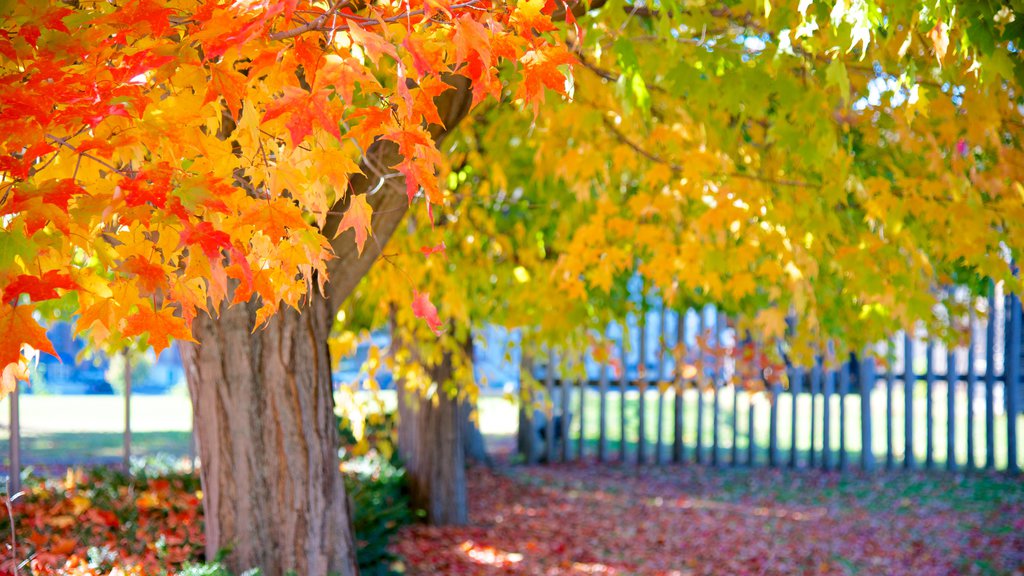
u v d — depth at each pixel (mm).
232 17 2143
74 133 2279
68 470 6914
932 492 10836
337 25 2414
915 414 18234
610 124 5352
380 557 6402
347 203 4367
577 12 4043
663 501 10383
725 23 5090
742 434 15781
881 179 4738
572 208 7008
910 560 8062
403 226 6516
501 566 7484
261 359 4652
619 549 8320
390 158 4289
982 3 3199
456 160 6766
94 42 2297
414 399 7789
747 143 5570
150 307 2389
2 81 2133
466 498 9070
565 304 6703
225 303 4551
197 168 2502
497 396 19656
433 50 2500
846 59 4660
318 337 4781
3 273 1973
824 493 10859
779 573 7676
